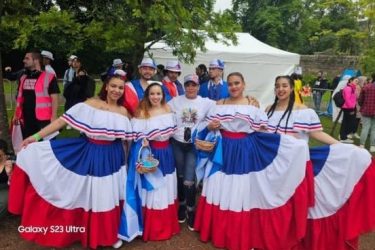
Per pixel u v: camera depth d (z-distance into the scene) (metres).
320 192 4.05
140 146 4.23
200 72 9.23
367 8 17.12
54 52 24.41
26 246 4.11
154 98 4.33
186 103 4.69
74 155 3.98
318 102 15.73
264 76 14.34
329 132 11.20
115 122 4.02
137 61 6.77
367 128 8.91
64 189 3.95
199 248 4.23
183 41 5.73
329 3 19.33
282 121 4.16
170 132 4.34
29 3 6.62
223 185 4.16
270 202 4.04
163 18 5.25
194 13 5.86
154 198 4.28
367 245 4.45
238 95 4.25
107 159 4.01
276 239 4.03
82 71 8.42
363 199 3.93
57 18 6.30
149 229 4.31
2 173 4.35
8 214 4.70
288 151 3.91
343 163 3.96
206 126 4.43
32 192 3.91
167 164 4.38
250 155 4.13
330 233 4.10
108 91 4.05
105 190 3.98
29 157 3.88
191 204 4.66
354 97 9.67
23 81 5.34
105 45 6.95
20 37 6.38
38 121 5.31
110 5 6.61
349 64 25.31
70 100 8.34
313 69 27.17
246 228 4.11
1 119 5.45
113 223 4.06
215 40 6.42
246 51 13.88
